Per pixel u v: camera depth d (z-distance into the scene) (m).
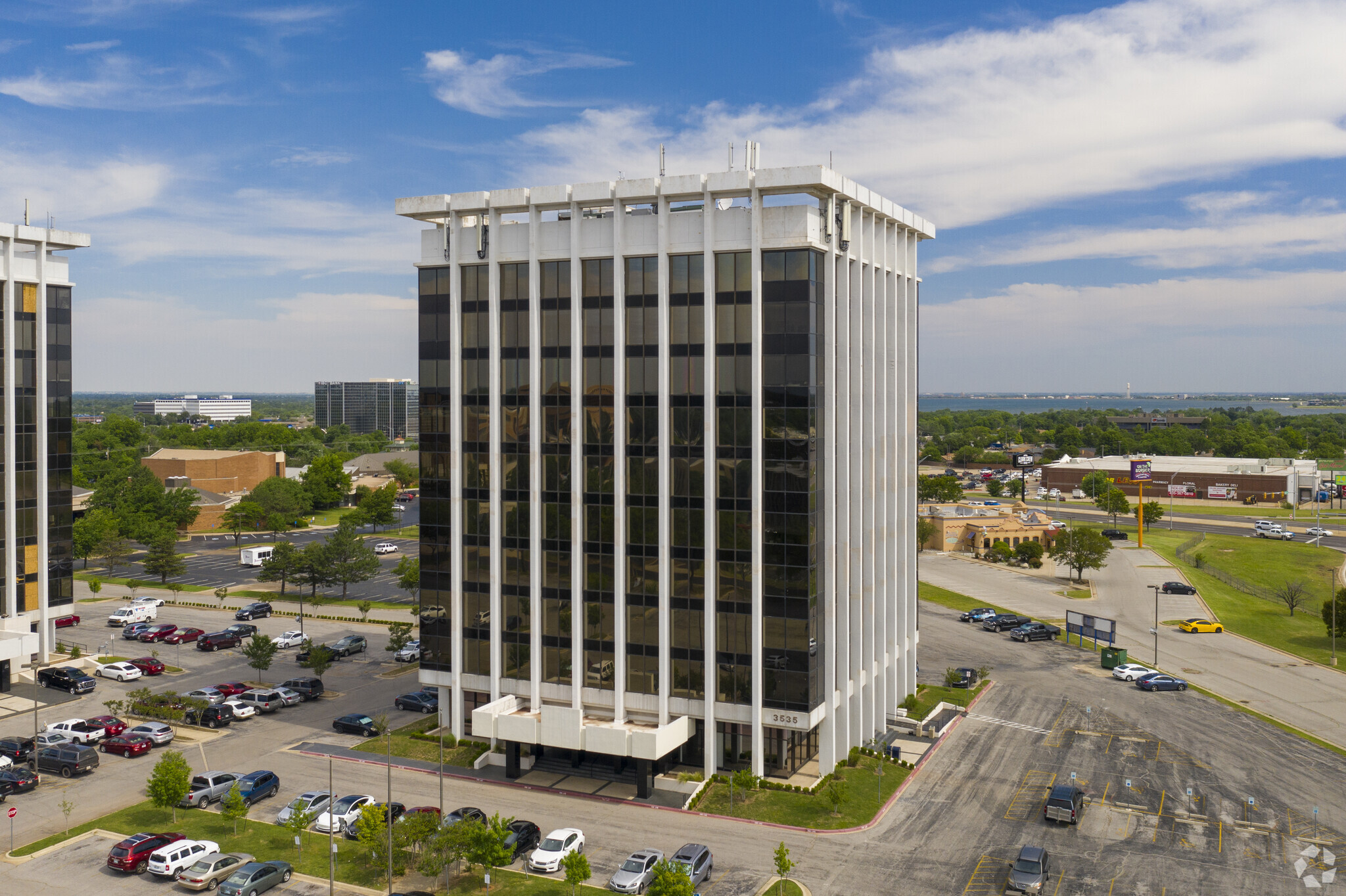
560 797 60.03
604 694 63.25
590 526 63.44
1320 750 72.12
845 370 63.31
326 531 199.75
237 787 55.03
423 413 68.12
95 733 70.25
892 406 74.06
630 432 62.53
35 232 88.69
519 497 65.50
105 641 102.94
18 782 60.22
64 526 93.06
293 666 93.50
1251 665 100.75
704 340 60.62
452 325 66.62
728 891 47.78
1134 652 106.38
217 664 94.12
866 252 68.25
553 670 64.81
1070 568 159.38
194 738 71.62
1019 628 112.31
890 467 74.44
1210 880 49.72
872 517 69.62
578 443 63.22
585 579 63.59
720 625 61.09
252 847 52.44
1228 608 132.12
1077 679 93.25
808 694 59.22
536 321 64.25
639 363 62.25
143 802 59.12
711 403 60.50
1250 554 178.62
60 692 83.19
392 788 61.28
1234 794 62.25
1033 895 47.44
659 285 61.28
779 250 59.19
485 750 67.69
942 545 189.12
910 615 81.81
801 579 59.06
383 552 169.00
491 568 66.38
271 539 189.38
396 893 46.75
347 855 51.84
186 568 150.38
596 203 63.00
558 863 50.12
